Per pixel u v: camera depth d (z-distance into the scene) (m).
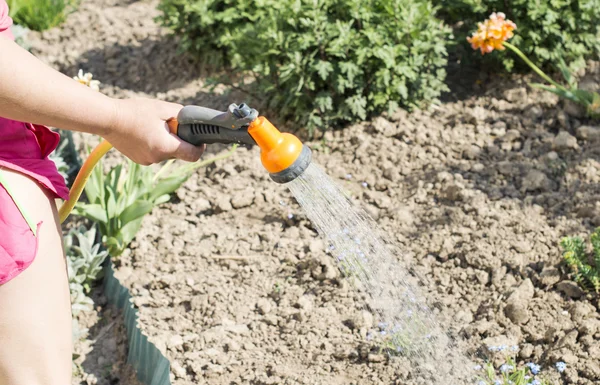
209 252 2.76
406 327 2.41
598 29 3.32
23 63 1.77
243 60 3.34
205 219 2.88
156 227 2.85
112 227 2.76
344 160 3.06
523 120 3.13
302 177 1.90
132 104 1.87
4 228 1.85
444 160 2.98
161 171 2.91
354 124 3.22
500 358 2.36
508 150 2.99
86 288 2.68
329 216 1.97
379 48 3.04
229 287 2.64
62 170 3.00
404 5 3.18
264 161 1.87
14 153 1.89
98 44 4.13
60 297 1.91
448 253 2.63
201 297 2.61
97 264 2.67
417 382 2.33
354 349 2.43
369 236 2.47
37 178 1.90
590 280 2.45
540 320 2.42
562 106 3.15
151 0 4.54
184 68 3.84
